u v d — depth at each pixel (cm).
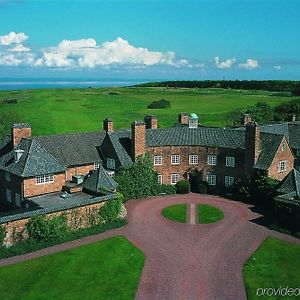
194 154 7594
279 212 5625
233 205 6694
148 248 4909
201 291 3906
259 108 13400
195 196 7262
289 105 13900
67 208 5209
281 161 7031
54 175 6216
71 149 7056
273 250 4862
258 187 6719
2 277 4131
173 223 5784
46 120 13362
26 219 4909
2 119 11350
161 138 7581
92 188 6041
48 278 4125
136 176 7006
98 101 18662
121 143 7238
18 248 4725
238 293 3872
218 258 4644
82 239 5169
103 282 4059
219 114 14712
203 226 5678
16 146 6612
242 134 7381
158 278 4159
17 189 6088
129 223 5772
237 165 7219
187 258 4641
